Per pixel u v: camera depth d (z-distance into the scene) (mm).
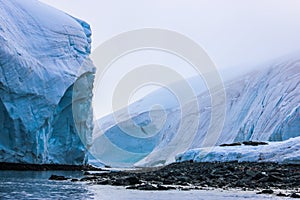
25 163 35781
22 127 35031
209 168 28672
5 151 34219
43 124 37281
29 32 40312
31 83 36250
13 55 34656
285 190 17562
